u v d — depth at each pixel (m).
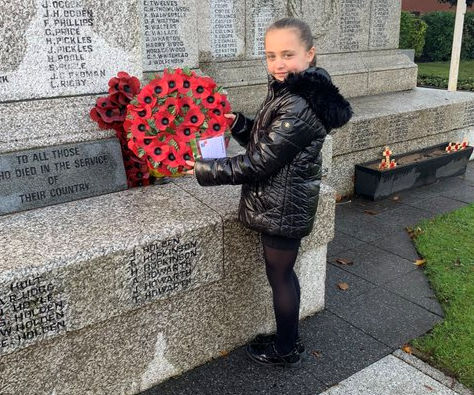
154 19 4.73
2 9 2.55
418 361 2.70
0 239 2.21
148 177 2.93
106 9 2.88
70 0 2.74
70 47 2.80
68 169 2.69
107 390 2.35
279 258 2.37
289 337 2.56
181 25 4.90
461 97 6.66
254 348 2.71
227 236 2.48
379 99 6.62
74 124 2.82
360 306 3.25
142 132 2.47
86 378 2.27
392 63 7.48
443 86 13.18
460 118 6.46
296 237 2.26
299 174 2.17
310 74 2.03
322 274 3.08
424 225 4.62
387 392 2.46
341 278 3.64
